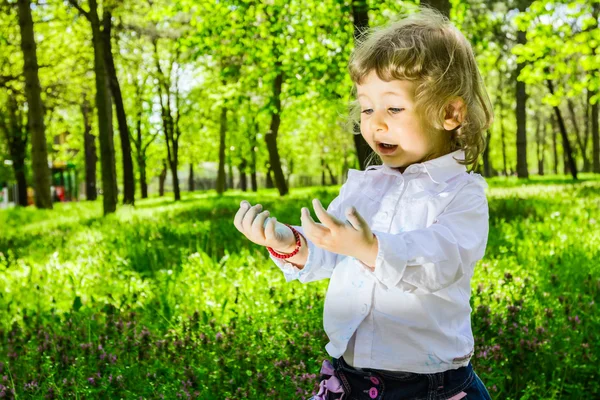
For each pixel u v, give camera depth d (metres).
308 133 46.28
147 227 11.36
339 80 15.41
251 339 4.00
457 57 2.00
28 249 9.46
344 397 2.08
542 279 5.23
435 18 2.13
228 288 5.36
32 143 20.17
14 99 27.52
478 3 14.63
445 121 2.00
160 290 5.52
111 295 5.29
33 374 3.57
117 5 19.28
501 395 3.45
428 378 1.98
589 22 13.19
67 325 4.50
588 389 3.53
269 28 15.62
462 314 2.04
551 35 13.38
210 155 51.59
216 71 25.25
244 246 7.79
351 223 1.63
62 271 6.73
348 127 2.55
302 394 3.24
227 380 3.52
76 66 22.80
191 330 4.18
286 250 2.14
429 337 1.97
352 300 2.05
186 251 7.07
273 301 4.82
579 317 4.34
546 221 8.74
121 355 3.97
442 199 2.00
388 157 2.07
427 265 1.74
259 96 22.30
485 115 2.13
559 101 14.57
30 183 39.66
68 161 50.47
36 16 22.47
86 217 17.59
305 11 15.20
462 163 2.05
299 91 16.06
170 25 20.22
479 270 5.44
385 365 1.99
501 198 13.66
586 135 48.34
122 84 34.06
